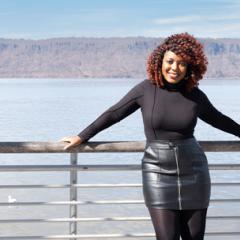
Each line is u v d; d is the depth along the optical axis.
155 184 3.61
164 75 3.63
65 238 4.25
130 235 4.34
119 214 22.98
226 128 3.83
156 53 3.65
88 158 42.31
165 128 3.62
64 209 25.50
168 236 3.55
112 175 29.67
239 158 45.00
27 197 28.20
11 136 95.50
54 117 143.50
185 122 3.61
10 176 33.81
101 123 3.81
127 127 98.62
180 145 3.62
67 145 3.97
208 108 3.74
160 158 3.62
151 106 3.64
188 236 3.65
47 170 4.11
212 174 31.94
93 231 21.75
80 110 173.88
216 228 18.45
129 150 4.11
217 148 4.16
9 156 50.34
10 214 24.11
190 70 3.65
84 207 24.94
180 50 3.55
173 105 3.62
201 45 3.63
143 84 3.71
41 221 4.18
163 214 3.59
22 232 20.22
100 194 27.23
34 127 113.69
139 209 23.44
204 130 89.31
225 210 21.61
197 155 3.65
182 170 3.60
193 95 3.66
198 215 3.63
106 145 4.07
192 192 3.61
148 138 3.69
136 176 22.70
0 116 147.25
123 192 25.80
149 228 21.34
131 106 3.72
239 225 18.73
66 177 32.66
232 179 30.25
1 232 20.03
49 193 29.09
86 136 3.91
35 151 4.07
